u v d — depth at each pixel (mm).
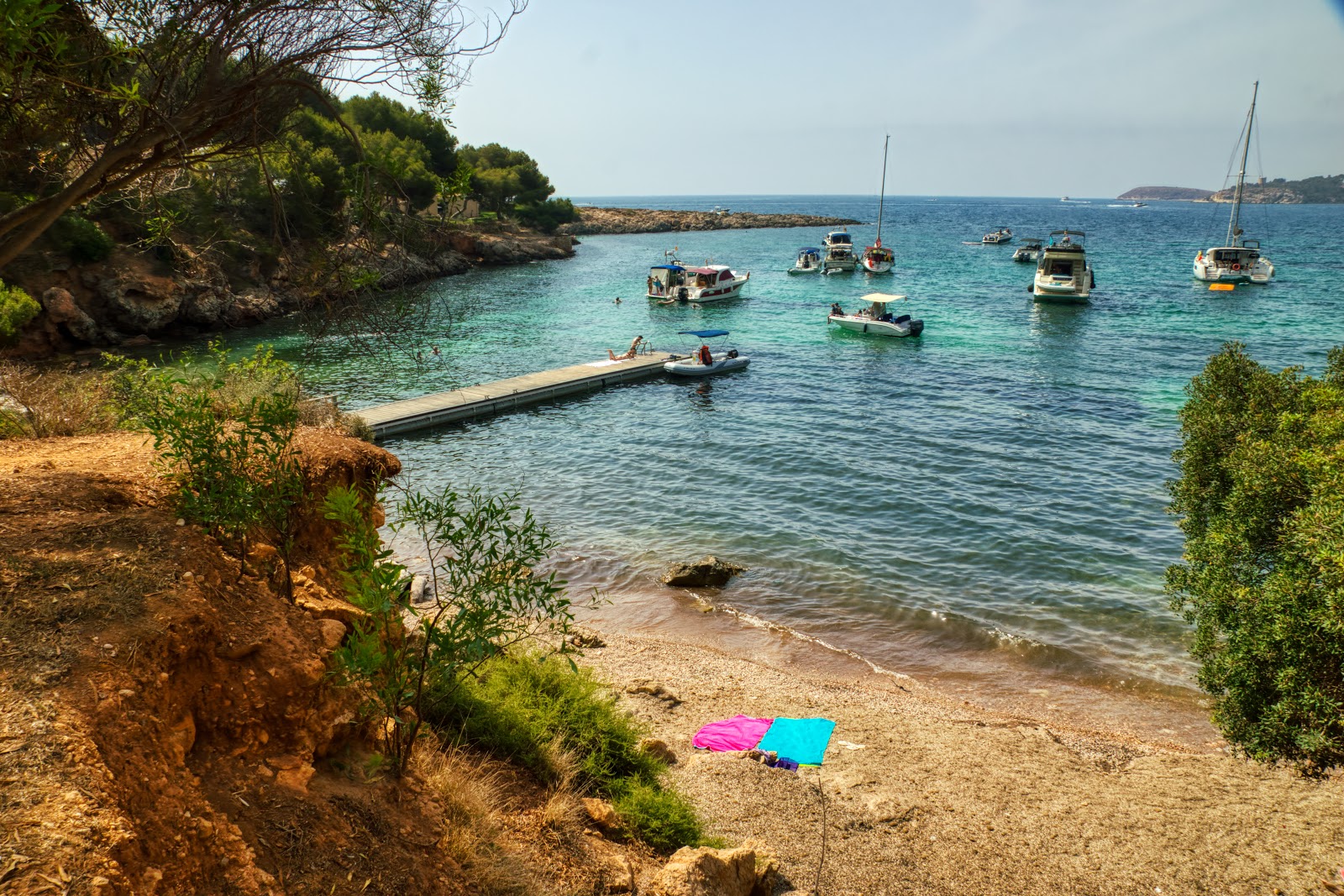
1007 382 38125
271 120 6988
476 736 7305
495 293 70688
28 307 37844
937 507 22812
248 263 51188
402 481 24953
